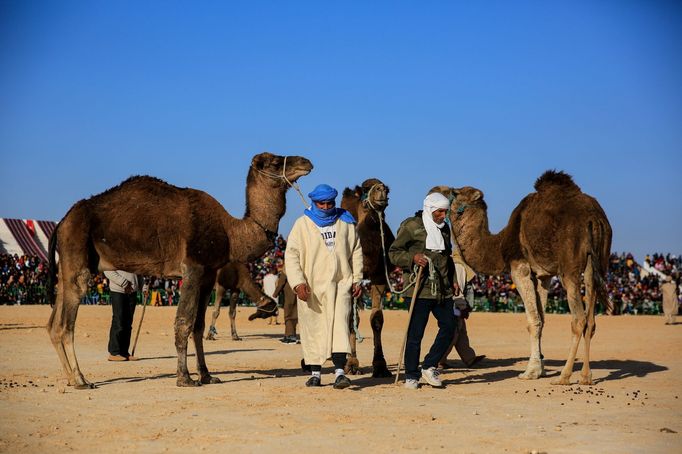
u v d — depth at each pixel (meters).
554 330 25.91
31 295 42.03
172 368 12.88
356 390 10.12
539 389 10.29
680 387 10.52
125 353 14.20
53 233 10.77
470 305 13.38
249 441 6.96
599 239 10.65
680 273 46.06
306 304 10.42
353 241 10.55
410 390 10.15
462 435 7.27
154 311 35.19
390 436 7.20
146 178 10.96
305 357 10.43
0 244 50.38
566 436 7.27
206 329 24.81
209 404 8.90
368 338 21.05
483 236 12.03
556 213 10.83
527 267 11.39
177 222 10.63
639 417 8.27
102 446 6.77
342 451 6.58
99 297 42.09
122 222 10.59
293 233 10.44
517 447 6.79
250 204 11.10
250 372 12.39
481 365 13.84
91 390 10.04
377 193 11.64
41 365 12.97
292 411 8.45
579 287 10.74
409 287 10.59
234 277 18.92
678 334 23.45
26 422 7.81
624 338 21.45
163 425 7.66
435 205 10.48
